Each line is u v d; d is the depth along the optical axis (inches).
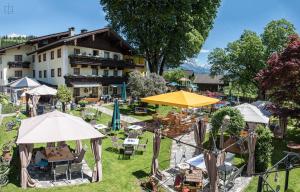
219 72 2164.1
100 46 1774.1
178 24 1750.7
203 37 1937.7
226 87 2802.7
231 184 571.8
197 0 1713.8
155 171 606.5
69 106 1339.8
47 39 1934.1
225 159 613.3
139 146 812.6
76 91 1668.3
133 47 1939.0
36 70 1929.1
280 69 846.5
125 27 1849.2
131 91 1421.0
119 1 1715.1
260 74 971.3
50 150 620.4
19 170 607.8
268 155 645.3
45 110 1202.0
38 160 621.3
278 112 873.5
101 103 1531.7
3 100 1441.9
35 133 540.7
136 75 1418.6
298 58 852.6
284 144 885.8
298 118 863.7
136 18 1731.1
